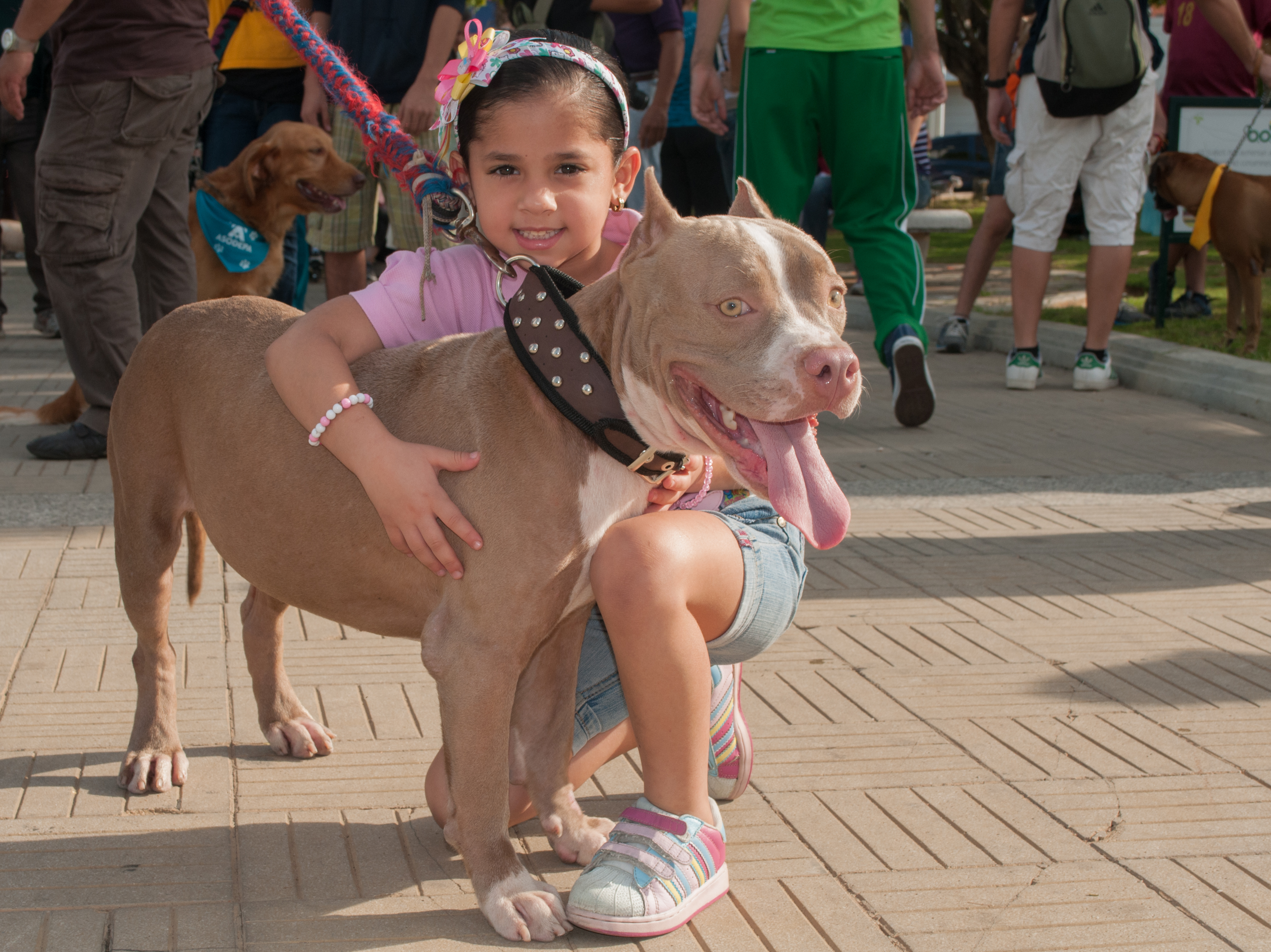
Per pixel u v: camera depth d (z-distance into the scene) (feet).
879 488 16.97
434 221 8.26
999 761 9.16
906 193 20.08
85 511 15.07
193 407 8.29
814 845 7.97
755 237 6.52
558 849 7.93
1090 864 7.72
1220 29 23.52
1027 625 11.96
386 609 7.84
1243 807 8.46
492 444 7.08
